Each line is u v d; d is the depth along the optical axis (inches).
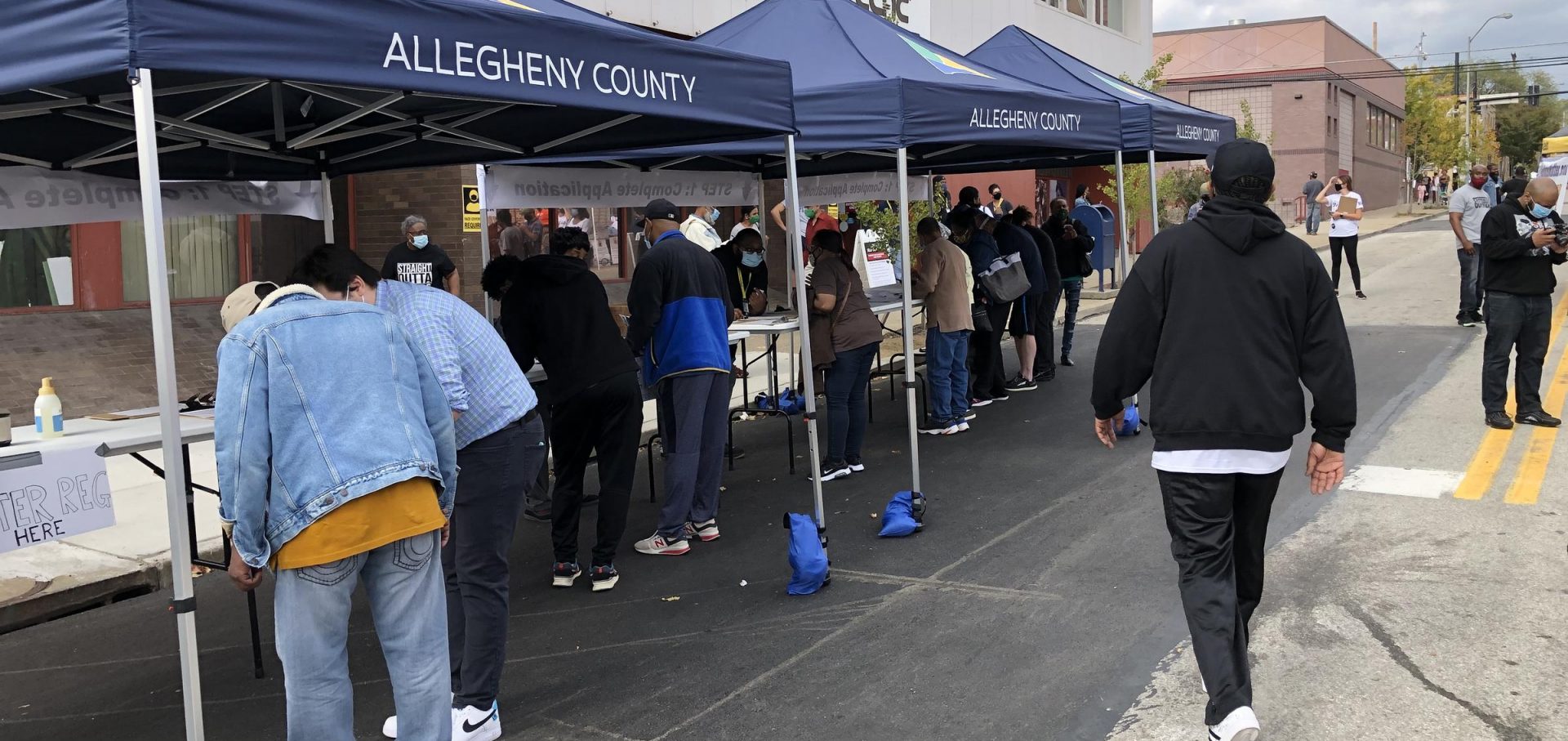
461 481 154.5
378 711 171.6
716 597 215.9
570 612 211.6
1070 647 180.9
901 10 647.1
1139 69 1019.3
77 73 115.7
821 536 226.5
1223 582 136.3
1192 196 879.1
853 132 240.2
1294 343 136.5
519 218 533.0
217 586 243.4
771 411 325.1
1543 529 228.1
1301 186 1562.5
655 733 158.2
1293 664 170.2
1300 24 1545.3
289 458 117.2
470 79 145.8
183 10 116.2
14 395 350.3
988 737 151.8
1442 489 261.0
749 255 360.8
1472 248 506.6
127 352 390.3
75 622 223.8
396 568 124.4
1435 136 2064.5
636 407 217.8
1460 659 168.9
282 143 202.4
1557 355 440.1
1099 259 752.3
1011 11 791.7
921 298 355.3
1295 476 277.6
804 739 153.8
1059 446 333.4
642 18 507.5
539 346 213.0
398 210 482.9
